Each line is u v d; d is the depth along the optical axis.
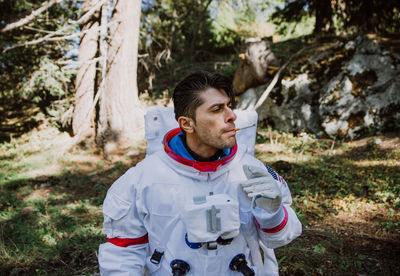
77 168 7.52
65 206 5.41
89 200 5.67
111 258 1.31
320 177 5.52
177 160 1.25
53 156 8.34
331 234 3.81
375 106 7.21
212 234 1.15
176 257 1.24
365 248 3.48
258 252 1.35
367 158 6.18
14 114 13.03
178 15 13.29
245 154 1.41
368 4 9.57
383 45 7.73
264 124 8.62
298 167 6.03
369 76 7.41
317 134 7.34
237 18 14.52
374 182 5.10
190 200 1.20
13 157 8.54
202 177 1.26
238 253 1.27
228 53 14.77
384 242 3.56
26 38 9.51
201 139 1.23
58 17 10.07
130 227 1.31
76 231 4.35
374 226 3.94
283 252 3.38
